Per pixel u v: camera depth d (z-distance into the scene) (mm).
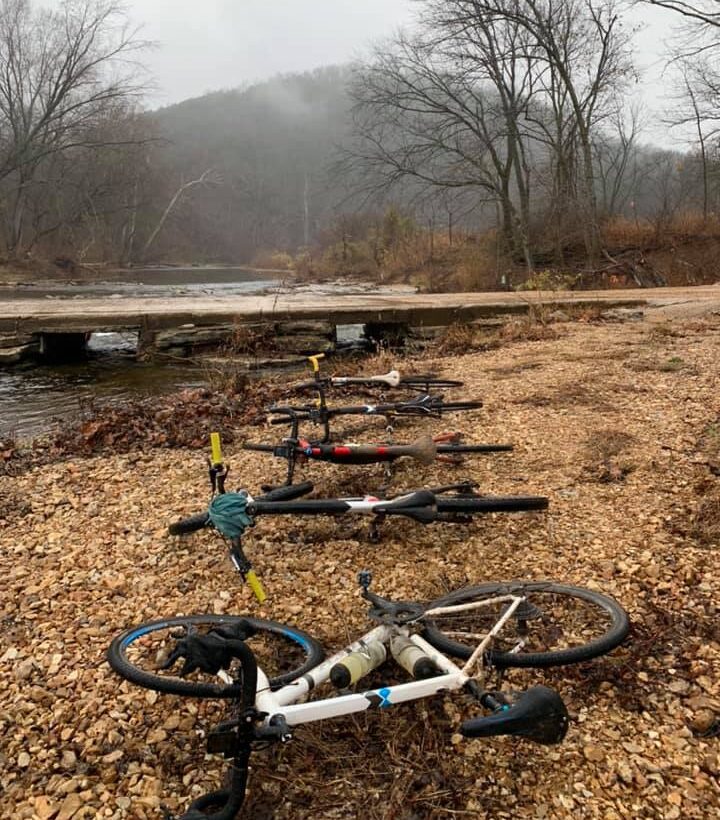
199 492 5559
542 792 2695
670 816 2586
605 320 14656
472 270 31516
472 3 27672
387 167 31938
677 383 8203
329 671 2850
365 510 4031
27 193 50656
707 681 3205
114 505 5363
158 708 3145
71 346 15227
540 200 33781
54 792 2750
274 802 2682
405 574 4199
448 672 2811
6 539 4848
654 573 4066
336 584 4117
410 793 2703
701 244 30609
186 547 4629
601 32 29750
